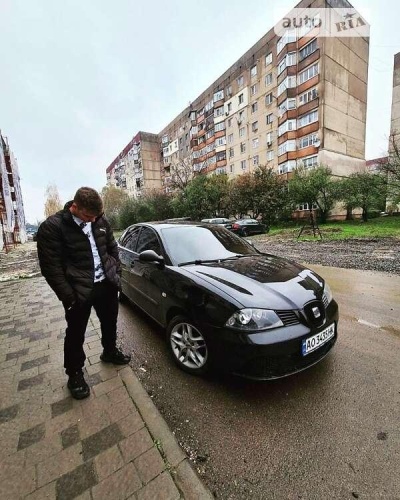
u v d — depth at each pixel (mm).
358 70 28969
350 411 2102
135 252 4012
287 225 24375
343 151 27844
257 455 1753
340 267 7184
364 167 30594
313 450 1774
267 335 2109
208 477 1616
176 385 2494
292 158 28234
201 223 4219
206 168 43688
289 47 26984
